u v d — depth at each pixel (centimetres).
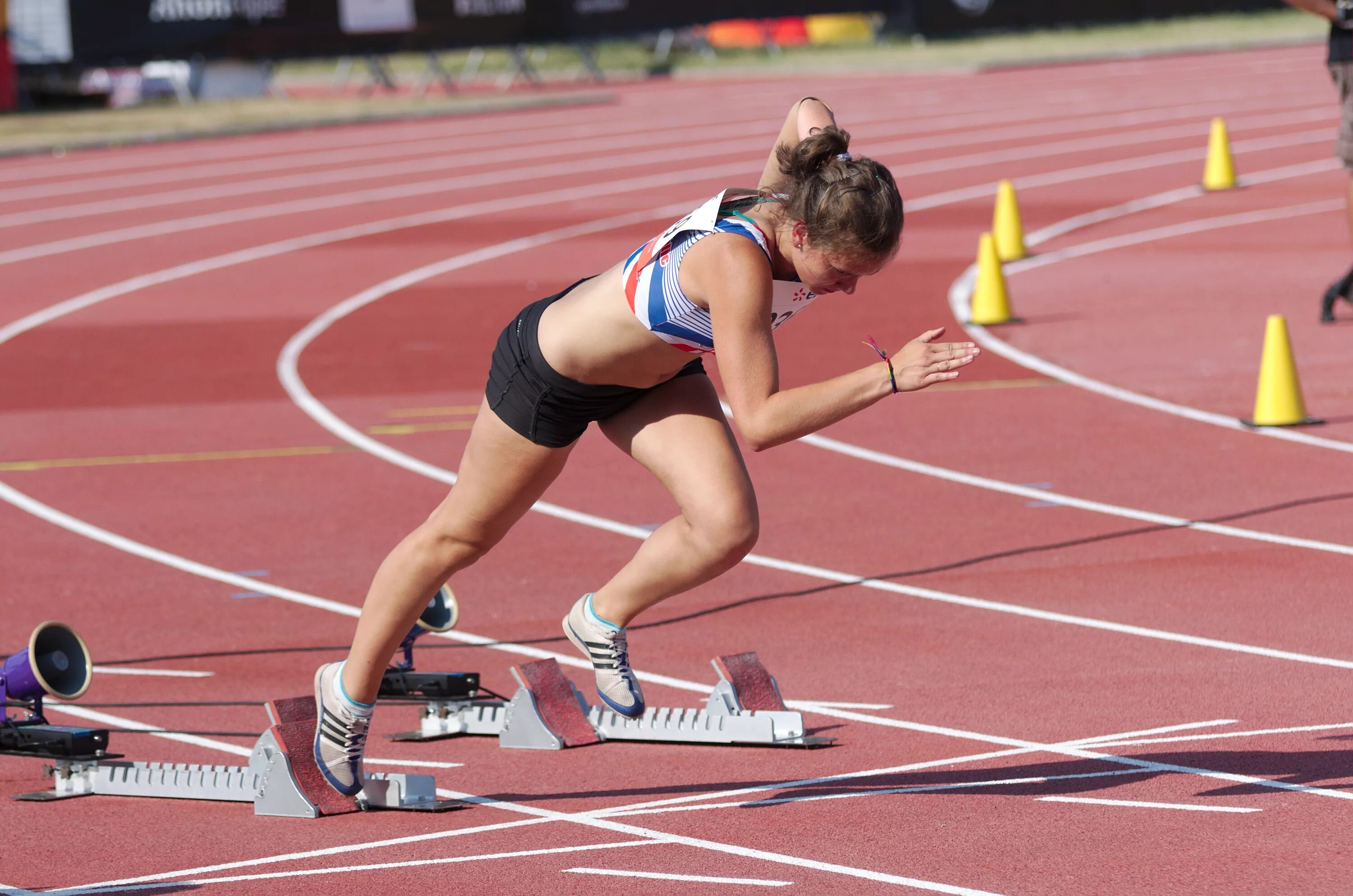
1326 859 1753
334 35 15112
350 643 2983
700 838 1917
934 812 1978
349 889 1778
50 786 2314
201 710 2622
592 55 17200
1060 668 2623
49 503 4062
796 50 18200
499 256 7738
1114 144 10675
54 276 7575
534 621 3084
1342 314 5653
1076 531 3500
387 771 2320
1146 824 1895
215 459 4466
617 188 9825
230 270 7631
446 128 13250
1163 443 4219
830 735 2359
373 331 6162
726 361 1708
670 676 2719
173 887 1808
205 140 12800
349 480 4209
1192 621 2847
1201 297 6091
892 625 2931
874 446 4341
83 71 14662
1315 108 11856
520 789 2189
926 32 17938
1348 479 3809
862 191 1662
